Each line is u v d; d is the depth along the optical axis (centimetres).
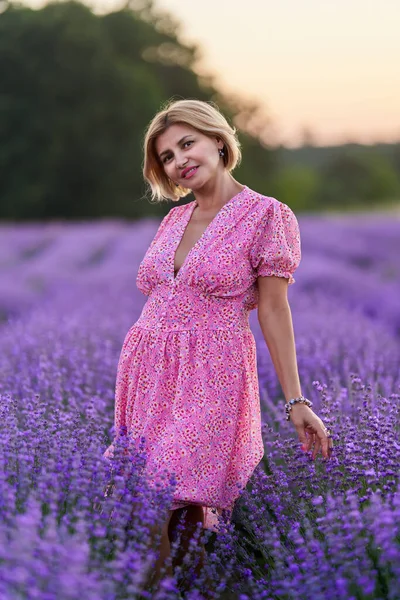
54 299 1476
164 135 371
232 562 325
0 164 5319
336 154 12106
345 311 1113
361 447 372
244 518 373
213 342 355
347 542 284
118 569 264
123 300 1300
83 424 401
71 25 5359
